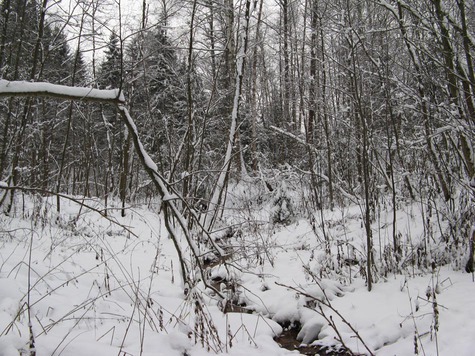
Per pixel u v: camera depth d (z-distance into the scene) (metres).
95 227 8.02
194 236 6.52
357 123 6.91
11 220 6.46
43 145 10.72
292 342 3.81
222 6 8.18
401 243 5.48
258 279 5.29
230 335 3.13
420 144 6.09
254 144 13.76
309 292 4.29
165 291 4.49
